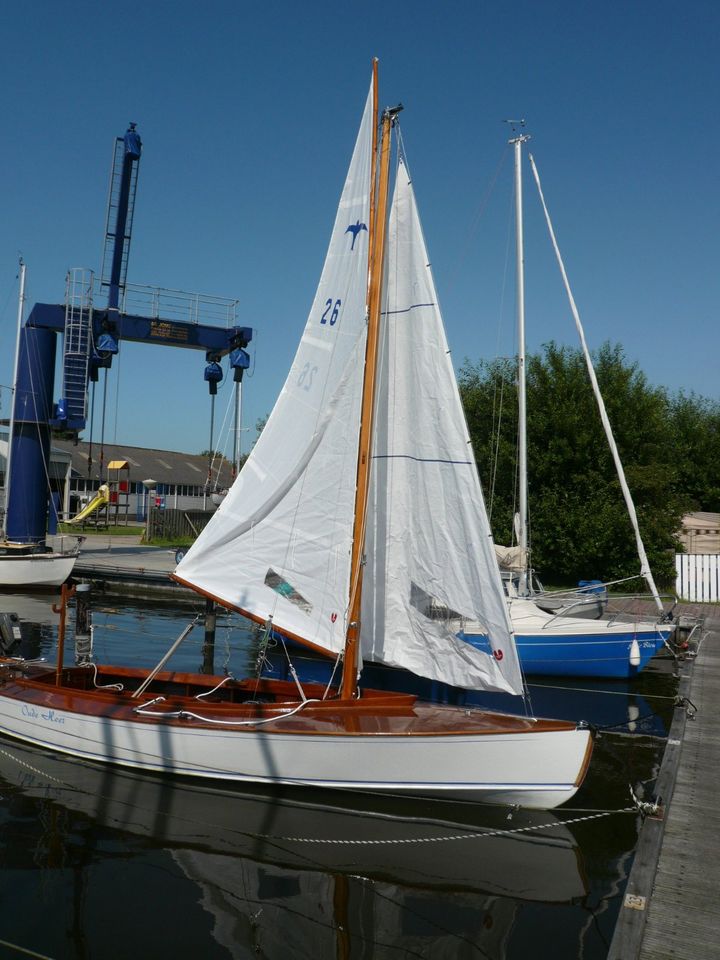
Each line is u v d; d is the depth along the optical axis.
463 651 9.44
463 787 8.53
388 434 9.98
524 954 6.35
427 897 7.23
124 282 27.55
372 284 9.56
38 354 28.12
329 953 6.32
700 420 47.00
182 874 7.54
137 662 17.17
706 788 9.13
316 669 16.11
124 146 27.00
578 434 31.81
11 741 10.95
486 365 37.09
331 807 8.96
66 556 27.22
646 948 5.83
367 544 10.15
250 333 28.38
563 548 30.58
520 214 19.69
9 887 7.20
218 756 9.30
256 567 10.58
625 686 16.14
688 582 28.61
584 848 8.25
